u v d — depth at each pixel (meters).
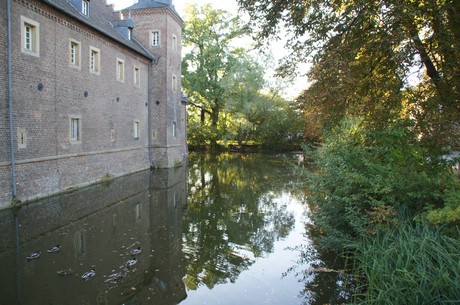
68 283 6.78
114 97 21.20
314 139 35.62
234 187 19.19
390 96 8.88
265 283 7.12
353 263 7.31
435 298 4.55
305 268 7.82
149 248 8.98
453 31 7.33
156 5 26.67
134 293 6.50
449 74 7.89
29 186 13.67
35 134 14.05
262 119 48.81
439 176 6.96
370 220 7.17
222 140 50.03
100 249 8.70
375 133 8.12
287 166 30.28
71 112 16.69
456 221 5.93
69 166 16.47
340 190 7.91
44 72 14.64
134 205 13.83
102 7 25.41
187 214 12.70
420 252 5.29
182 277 7.31
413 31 7.47
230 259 8.39
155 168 26.69
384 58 8.42
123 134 22.52
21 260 7.83
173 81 28.75
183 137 40.44
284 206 14.45
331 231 8.37
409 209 7.05
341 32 8.11
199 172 25.58
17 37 13.12
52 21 15.22
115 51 21.33
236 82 45.25
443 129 7.67
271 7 8.37
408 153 7.70
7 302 5.96
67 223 10.87
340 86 7.55
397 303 4.73
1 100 12.23
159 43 26.78
